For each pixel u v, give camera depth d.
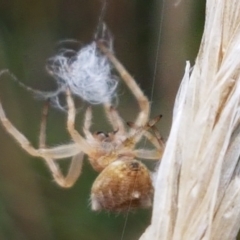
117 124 0.08
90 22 0.09
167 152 0.06
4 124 0.09
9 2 0.10
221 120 0.06
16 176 0.09
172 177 0.06
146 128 0.08
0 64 0.10
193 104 0.06
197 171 0.06
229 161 0.06
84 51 0.09
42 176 0.09
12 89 0.10
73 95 0.09
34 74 0.10
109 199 0.08
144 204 0.08
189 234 0.06
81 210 0.09
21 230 0.09
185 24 0.09
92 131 0.09
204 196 0.06
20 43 0.10
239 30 0.06
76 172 0.09
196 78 0.06
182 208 0.06
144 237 0.07
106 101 0.09
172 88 0.09
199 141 0.06
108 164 0.08
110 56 0.08
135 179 0.08
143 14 0.09
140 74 0.09
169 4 0.09
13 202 0.09
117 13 0.09
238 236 0.07
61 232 0.09
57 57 0.09
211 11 0.06
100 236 0.09
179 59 0.09
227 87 0.06
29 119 0.10
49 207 0.09
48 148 0.09
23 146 0.09
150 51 0.09
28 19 0.10
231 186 0.06
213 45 0.06
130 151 0.08
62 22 0.10
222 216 0.06
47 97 0.10
